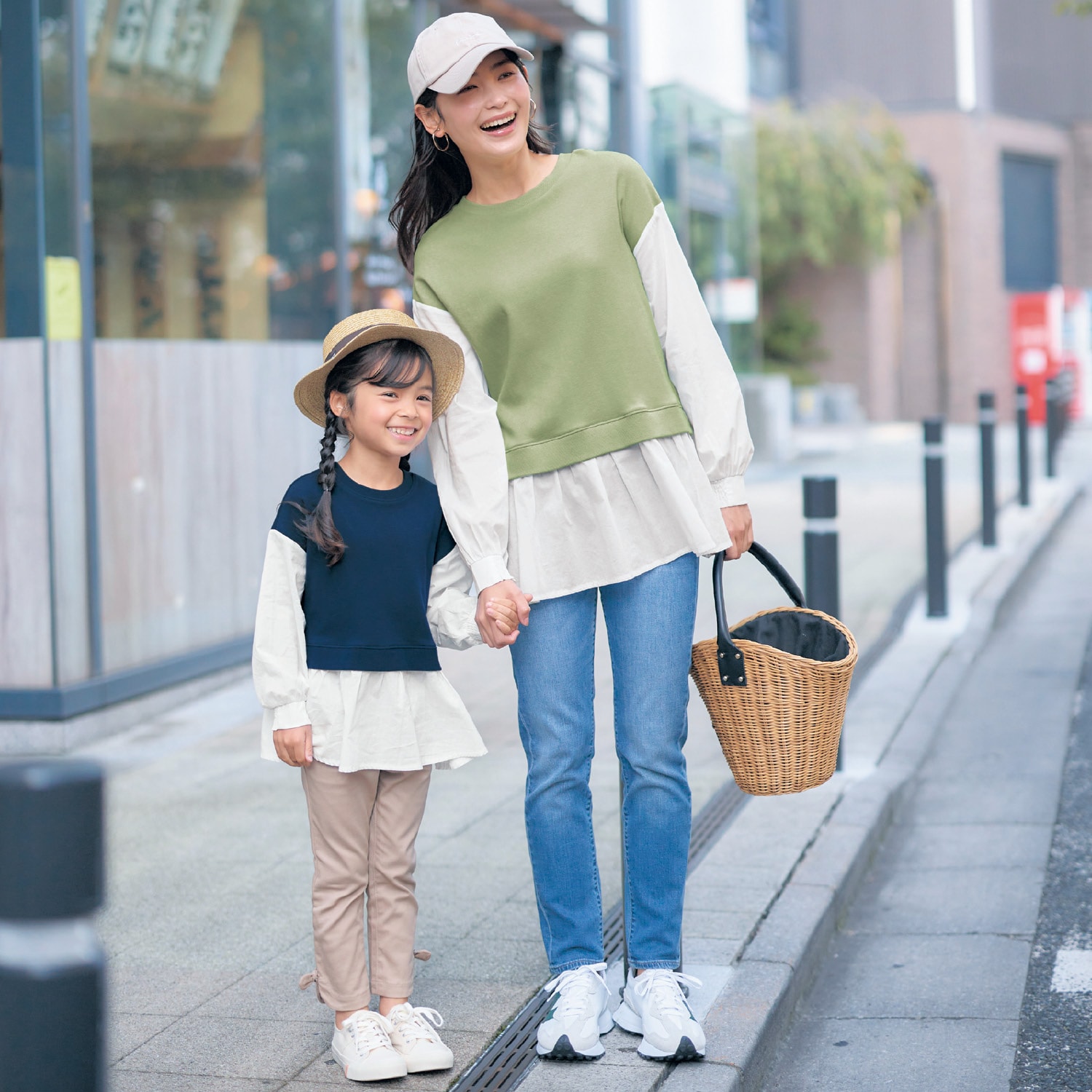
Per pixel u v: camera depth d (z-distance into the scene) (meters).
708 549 2.87
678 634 2.94
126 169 6.44
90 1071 1.54
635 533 2.95
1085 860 4.50
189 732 6.07
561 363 2.91
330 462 2.86
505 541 2.93
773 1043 3.21
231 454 7.02
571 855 2.97
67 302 5.83
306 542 2.82
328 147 8.06
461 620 2.95
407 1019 2.91
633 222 2.97
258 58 7.50
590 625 3.01
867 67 33.41
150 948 3.66
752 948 3.53
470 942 3.61
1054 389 15.82
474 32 2.83
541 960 3.48
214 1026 3.16
